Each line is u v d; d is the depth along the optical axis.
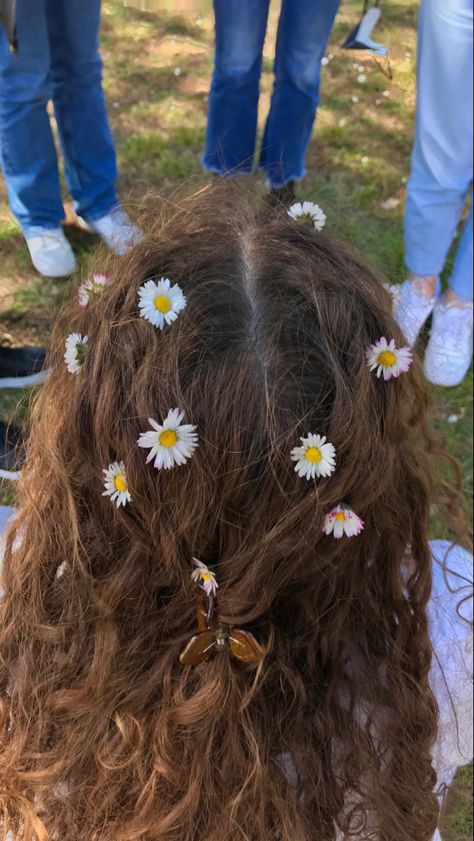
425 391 0.87
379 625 0.87
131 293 0.73
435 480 1.03
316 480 0.69
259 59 2.32
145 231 0.94
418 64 1.98
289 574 0.73
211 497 0.69
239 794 0.77
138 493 0.70
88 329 0.78
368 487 0.74
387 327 0.76
